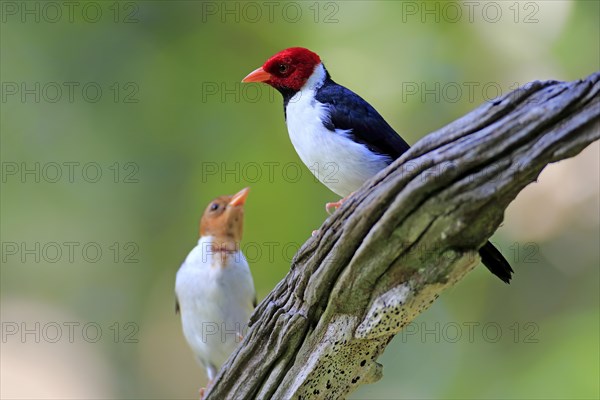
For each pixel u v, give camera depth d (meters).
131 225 12.45
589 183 12.99
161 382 13.07
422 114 12.32
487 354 11.88
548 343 11.62
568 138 5.30
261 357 6.59
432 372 11.91
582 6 12.38
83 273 12.84
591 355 10.89
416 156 5.57
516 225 13.03
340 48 12.49
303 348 6.46
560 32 12.45
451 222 5.56
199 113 12.30
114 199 12.45
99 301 12.98
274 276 11.61
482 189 5.43
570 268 12.66
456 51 12.48
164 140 12.29
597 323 11.56
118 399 13.03
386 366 12.08
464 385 11.55
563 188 13.09
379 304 6.03
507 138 5.36
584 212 12.96
